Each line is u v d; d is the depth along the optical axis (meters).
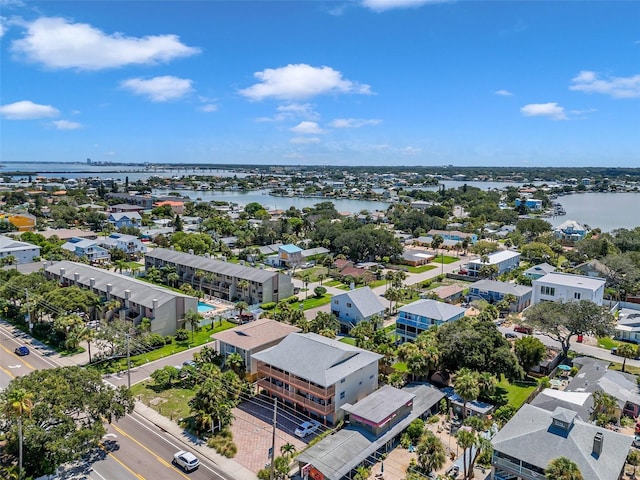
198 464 49.56
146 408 61.38
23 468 44.38
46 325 86.38
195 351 80.69
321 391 56.66
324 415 57.00
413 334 83.69
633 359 80.88
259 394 65.31
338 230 182.12
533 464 43.88
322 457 47.38
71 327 79.81
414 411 58.38
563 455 43.91
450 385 67.94
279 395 62.31
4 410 44.19
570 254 164.75
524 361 71.12
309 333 74.44
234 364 66.00
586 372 69.19
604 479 41.00
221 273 113.50
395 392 59.06
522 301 110.50
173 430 56.44
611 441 45.34
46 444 44.09
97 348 80.62
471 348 66.00
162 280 124.06
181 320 89.00
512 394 67.00
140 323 84.06
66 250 144.12
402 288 121.00
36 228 198.62
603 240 161.50
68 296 87.62
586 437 45.69
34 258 136.88
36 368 72.06
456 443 54.16
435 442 48.53
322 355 61.06
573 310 77.06
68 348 79.50
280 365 61.44
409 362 65.12
